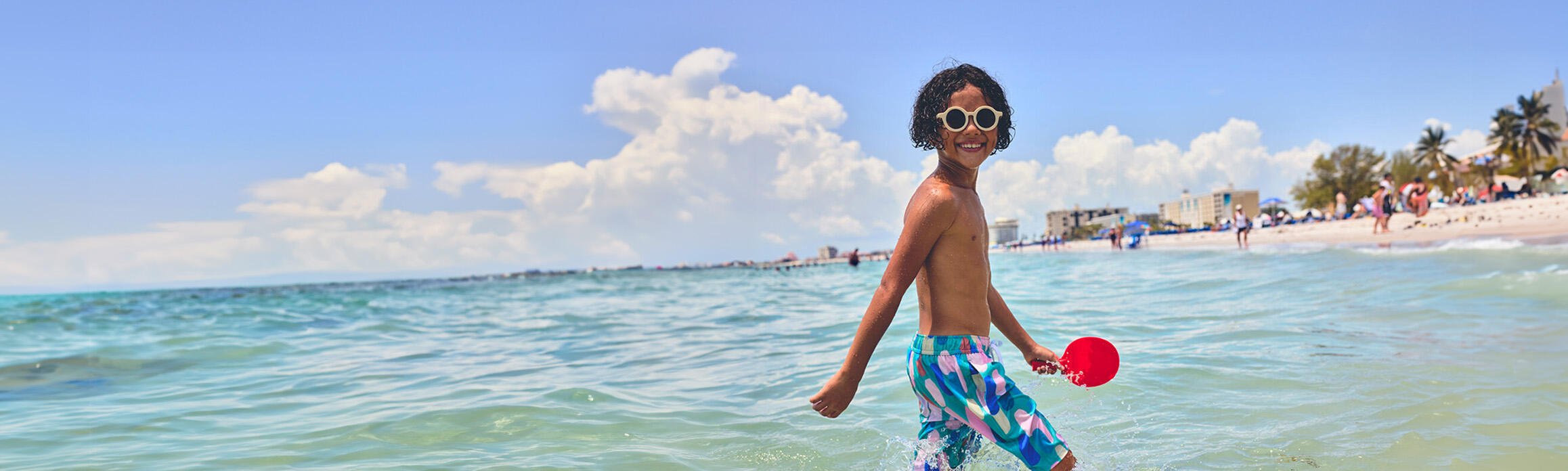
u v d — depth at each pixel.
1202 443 2.99
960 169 2.44
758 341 7.28
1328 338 5.22
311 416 4.34
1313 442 2.92
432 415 4.19
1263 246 25.30
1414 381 3.77
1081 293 10.41
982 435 2.44
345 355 7.32
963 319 2.38
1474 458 2.63
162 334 10.01
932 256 2.38
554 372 5.83
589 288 27.59
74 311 17.34
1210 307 7.64
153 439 3.80
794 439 3.45
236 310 16.47
